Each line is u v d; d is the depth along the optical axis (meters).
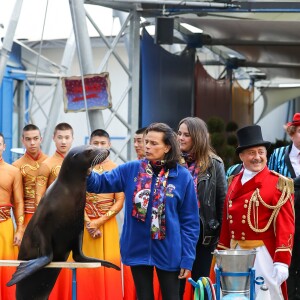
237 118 22.00
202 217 9.24
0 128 19.86
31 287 7.46
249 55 20.48
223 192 9.37
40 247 7.23
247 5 14.98
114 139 26.27
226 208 8.75
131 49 14.91
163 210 8.04
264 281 8.10
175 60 18.02
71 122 26.64
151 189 8.09
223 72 20.67
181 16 16.47
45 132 18.25
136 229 8.10
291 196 8.48
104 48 25.56
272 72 22.84
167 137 8.12
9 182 10.88
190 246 8.12
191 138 9.29
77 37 13.55
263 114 23.83
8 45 13.30
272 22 17.02
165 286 8.10
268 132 24.19
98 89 13.84
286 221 8.41
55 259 7.36
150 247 8.07
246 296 7.38
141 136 11.27
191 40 18.56
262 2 14.91
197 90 18.86
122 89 25.89
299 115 9.98
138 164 8.20
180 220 8.20
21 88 21.14
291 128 10.02
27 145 11.17
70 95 13.94
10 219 10.93
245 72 22.50
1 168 10.90
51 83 22.56
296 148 10.06
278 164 10.13
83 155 7.20
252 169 8.59
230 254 7.32
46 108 25.98
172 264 8.04
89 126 13.98
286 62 21.17
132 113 14.86
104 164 11.09
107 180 8.16
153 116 17.23
